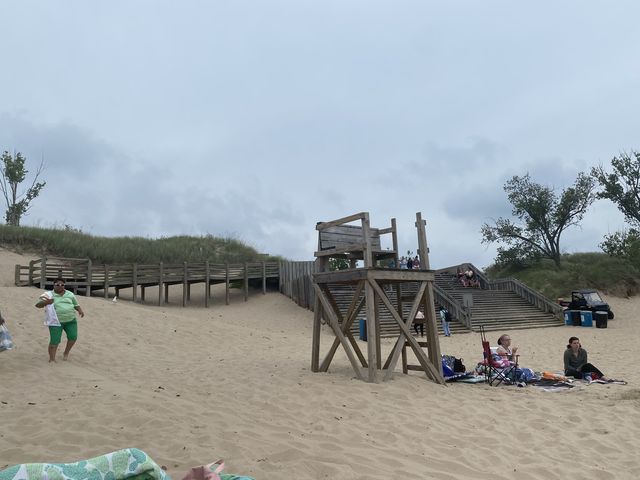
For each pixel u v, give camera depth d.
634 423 7.10
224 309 26.67
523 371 10.38
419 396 8.50
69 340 10.83
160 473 2.88
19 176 39.25
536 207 42.19
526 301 31.16
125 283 24.69
